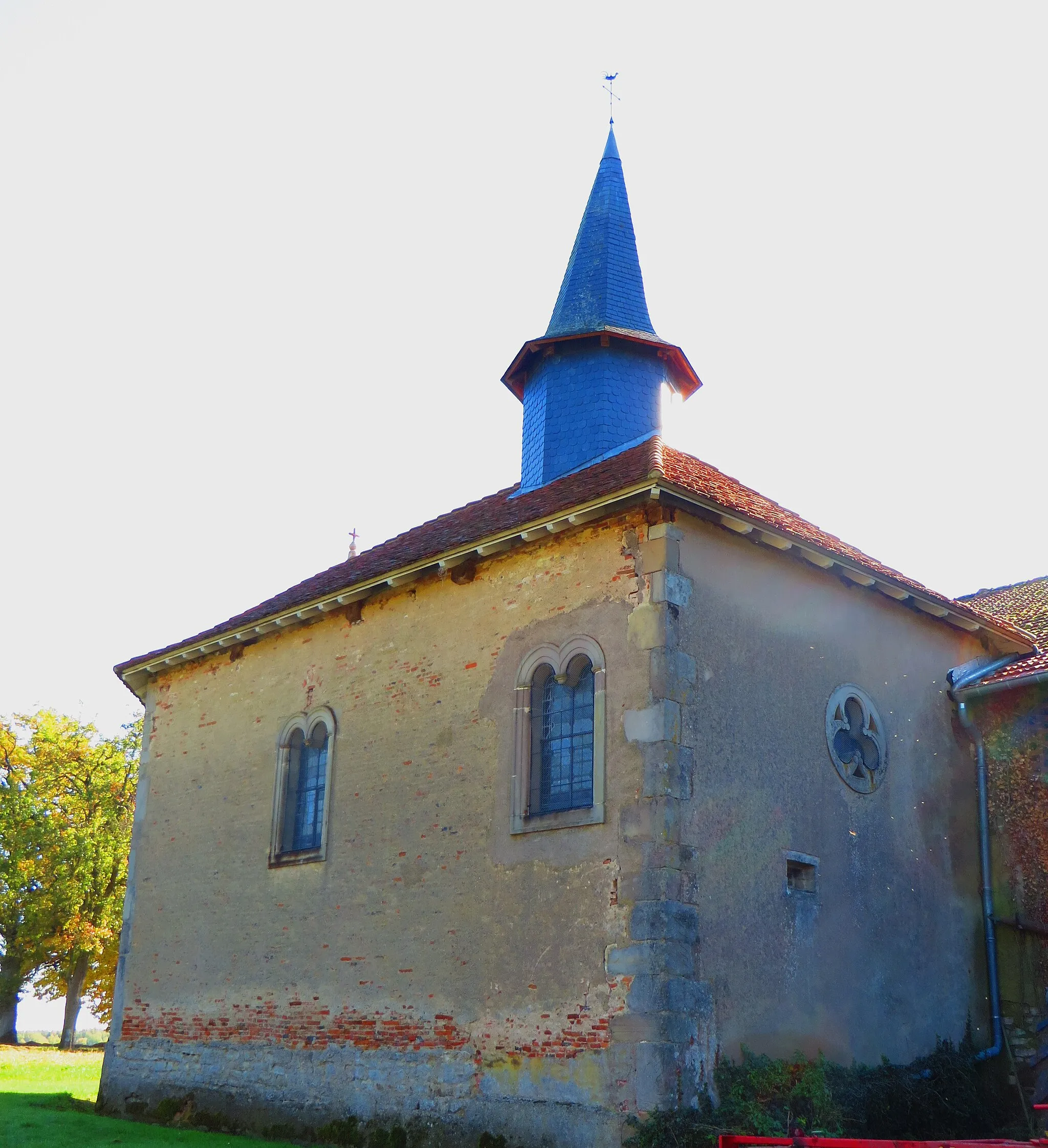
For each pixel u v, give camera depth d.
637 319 17.28
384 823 12.88
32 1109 15.12
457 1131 10.96
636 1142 9.41
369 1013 12.27
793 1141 8.54
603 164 18.78
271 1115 12.93
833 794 12.17
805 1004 11.08
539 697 11.85
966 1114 11.88
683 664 10.84
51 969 33.78
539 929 10.90
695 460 13.93
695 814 10.52
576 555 11.80
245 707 15.45
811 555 12.24
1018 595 18.75
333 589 14.03
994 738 14.23
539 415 16.80
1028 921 13.38
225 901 14.64
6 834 33.03
